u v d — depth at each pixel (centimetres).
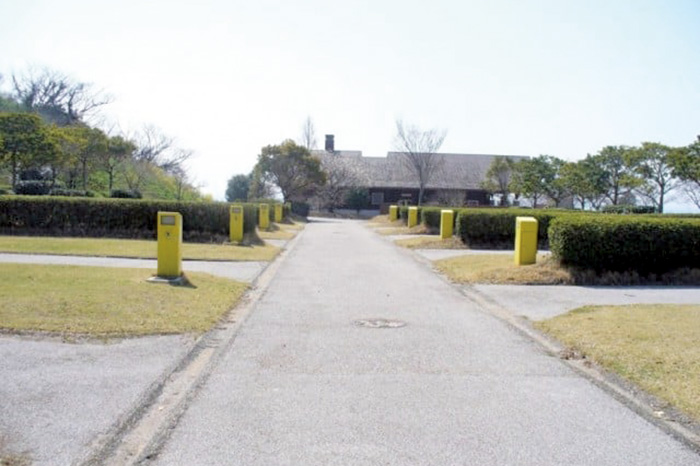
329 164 6194
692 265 1355
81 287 984
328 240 2636
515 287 1266
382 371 657
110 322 810
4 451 438
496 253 1911
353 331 852
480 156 6794
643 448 467
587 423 516
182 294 1028
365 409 539
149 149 5434
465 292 1223
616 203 4209
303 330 854
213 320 886
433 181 6344
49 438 462
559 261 1377
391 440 473
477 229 2209
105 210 2192
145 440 467
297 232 3189
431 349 758
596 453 456
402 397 573
